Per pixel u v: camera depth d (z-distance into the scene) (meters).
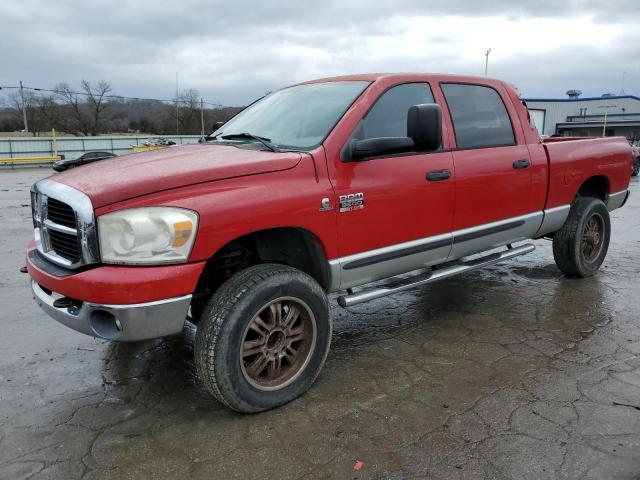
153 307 2.73
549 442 2.79
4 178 24.95
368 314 4.81
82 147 43.94
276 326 3.15
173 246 2.75
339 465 2.66
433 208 3.91
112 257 2.74
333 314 4.83
